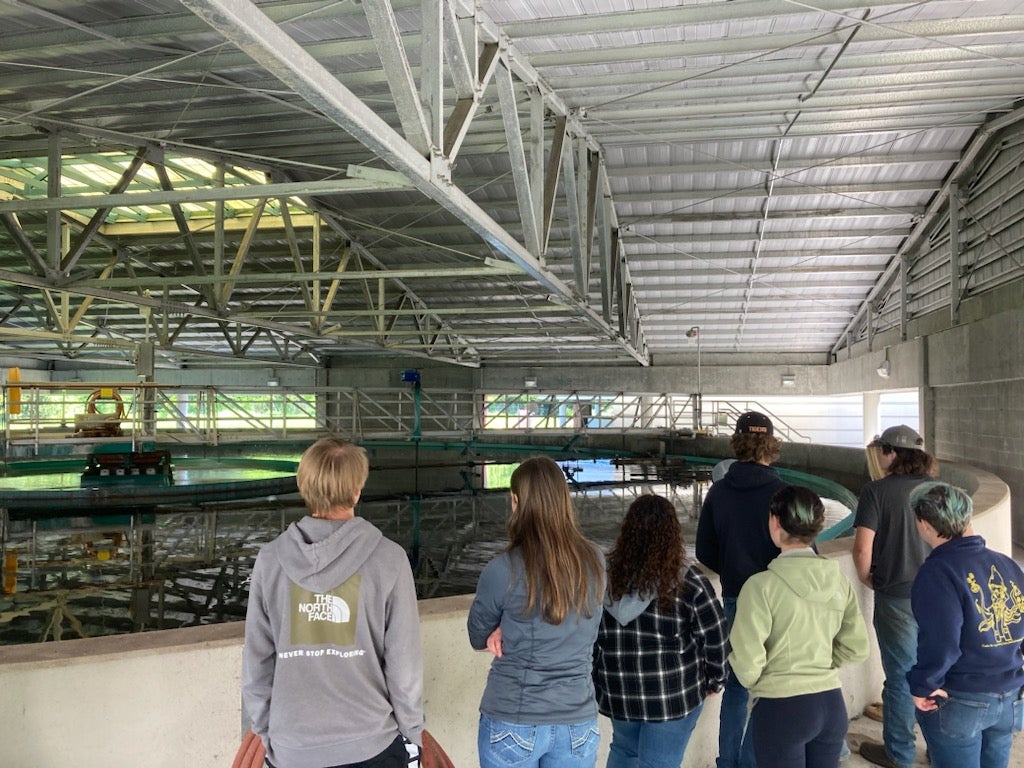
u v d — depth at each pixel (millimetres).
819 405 21969
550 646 1907
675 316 17562
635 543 2113
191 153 9695
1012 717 2189
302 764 1618
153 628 5781
